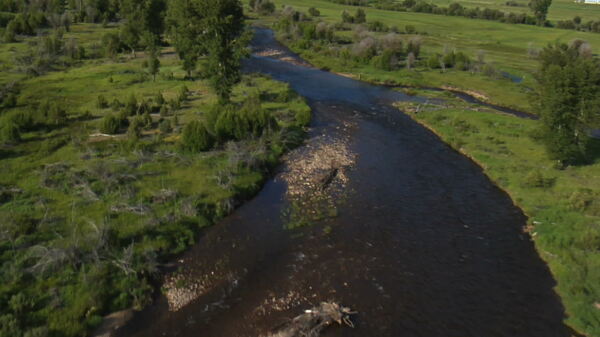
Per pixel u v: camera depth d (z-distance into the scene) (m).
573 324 25.41
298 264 30.48
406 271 30.03
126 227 31.66
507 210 38.31
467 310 26.69
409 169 45.84
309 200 38.97
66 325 23.58
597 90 41.41
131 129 46.47
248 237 33.34
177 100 58.03
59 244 28.80
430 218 36.72
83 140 46.00
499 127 57.59
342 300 27.16
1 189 34.62
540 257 31.91
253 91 66.50
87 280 26.30
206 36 57.03
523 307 26.98
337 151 49.44
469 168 46.53
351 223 35.56
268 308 26.39
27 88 63.22
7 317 22.88
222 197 37.22
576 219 35.31
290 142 50.50
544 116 43.81
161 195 35.62
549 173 43.97
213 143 45.62
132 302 26.14
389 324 25.34
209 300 26.94
